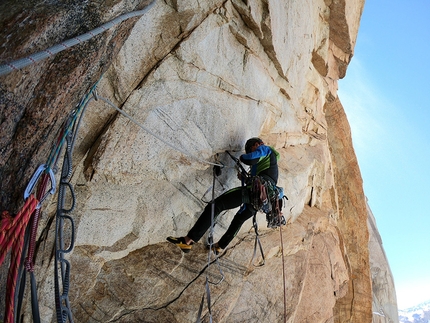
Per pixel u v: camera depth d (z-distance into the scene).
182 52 4.32
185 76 4.46
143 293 4.59
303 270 6.56
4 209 2.31
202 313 4.83
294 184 7.25
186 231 5.20
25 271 2.60
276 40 6.10
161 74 4.16
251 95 5.91
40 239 3.72
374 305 14.30
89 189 4.01
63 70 2.37
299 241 6.86
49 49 2.07
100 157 3.83
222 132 5.21
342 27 9.68
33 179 2.36
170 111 4.35
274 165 5.02
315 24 8.77
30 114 2.29
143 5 2.91
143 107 4.06
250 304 5.42
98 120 3.85
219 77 5.07
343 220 11.43
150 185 4.59
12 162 2.31
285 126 7.74
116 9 2.57
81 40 2.27
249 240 5.95
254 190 4.67
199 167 4.96
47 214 3.73
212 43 4.79
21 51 2.15
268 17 5.56
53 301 3.87
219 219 5.51
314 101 9.64
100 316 4.32
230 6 4.97
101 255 4.36
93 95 3.07
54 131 2.58
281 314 5.66
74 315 4.20
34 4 2.29
